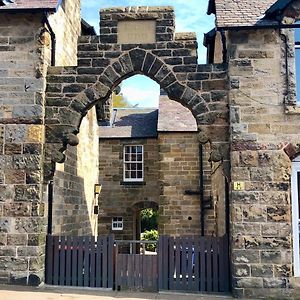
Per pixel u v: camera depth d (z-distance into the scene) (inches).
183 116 826.2
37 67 469.4
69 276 461.7
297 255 434.6
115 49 480.7
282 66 452.8
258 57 455.5
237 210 439.2
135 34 483.5
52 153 466.6
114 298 412.8
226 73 466.3
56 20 529.7
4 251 449.4
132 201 901.8
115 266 458.0
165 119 815.1
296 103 449.1
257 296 426.6
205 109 463.5
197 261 452.1
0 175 458.3
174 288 449.4
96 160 783.1
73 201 611.8
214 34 604.4
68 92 475.8
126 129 936.3
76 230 628.4
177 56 473.4
